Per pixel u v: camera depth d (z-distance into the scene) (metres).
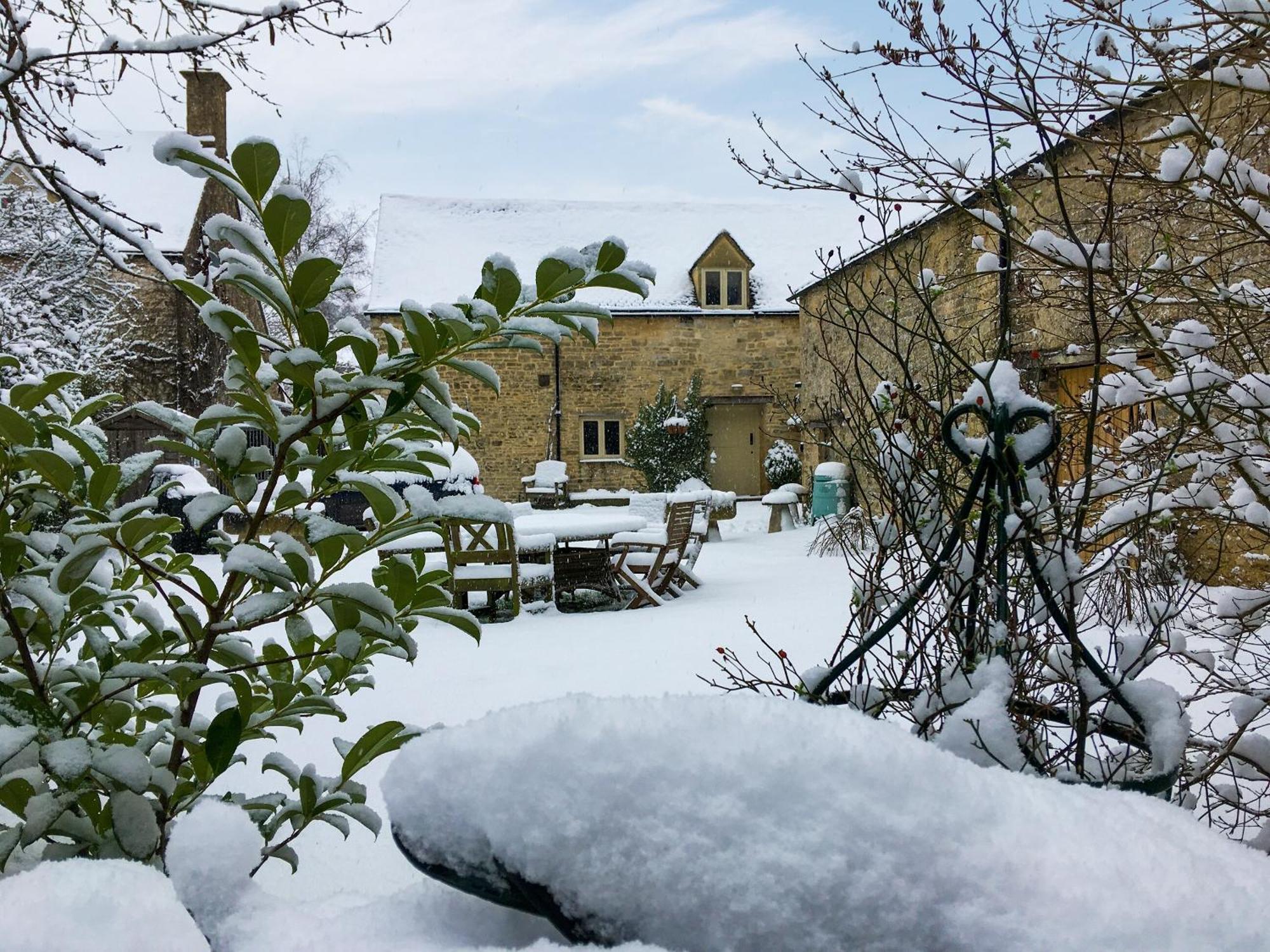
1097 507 2.90
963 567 1.75
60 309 12.54
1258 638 2.84
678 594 7.47
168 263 3.30
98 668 1.84
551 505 13.99
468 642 5.60
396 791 0.82
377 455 1.73
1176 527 3.21
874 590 1.91
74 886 0.74
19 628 1.67
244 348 1.46
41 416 1.69
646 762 0.74
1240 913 0.62
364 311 18.11
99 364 13.86
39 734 1.54
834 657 1.78
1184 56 2.70
